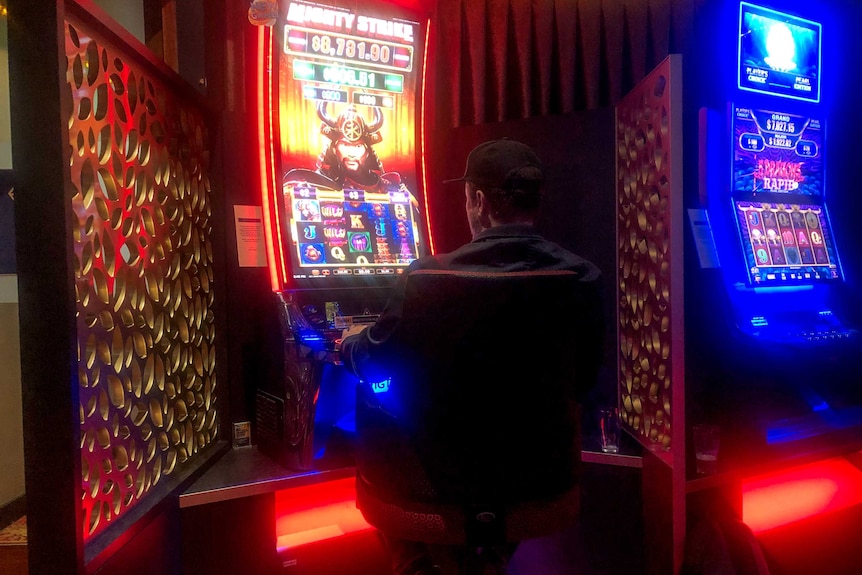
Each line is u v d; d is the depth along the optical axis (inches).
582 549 80.4
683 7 106.0
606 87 106.5
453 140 92.0
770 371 78.7
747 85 88.0
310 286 74.2
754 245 86.9
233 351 81.4
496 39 102.0
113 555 50.4
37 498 44.7
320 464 71.6
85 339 48.9
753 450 78.5
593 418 84.6
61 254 43.9
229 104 81.6
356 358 55.4
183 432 69.8
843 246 95.3
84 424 48.9
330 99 78.3
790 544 81.0
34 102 43.8
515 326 48.8
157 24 84.5
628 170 77.8
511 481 51.1
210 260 78.8
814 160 93.5
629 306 78.9
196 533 66.8
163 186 64.4
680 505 67.3
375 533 80.4
